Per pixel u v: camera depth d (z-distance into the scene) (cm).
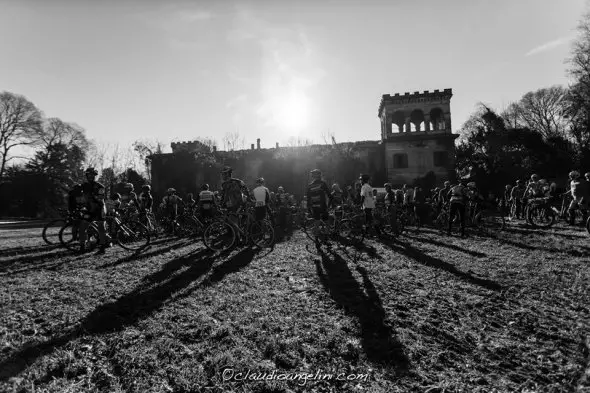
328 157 3497
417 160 3366
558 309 418
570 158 3450
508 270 600
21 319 374
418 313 407
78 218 791
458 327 370
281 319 382
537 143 3366
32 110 4812
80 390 246
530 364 295
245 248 858
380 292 482
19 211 4597
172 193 1238
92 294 462
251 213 936
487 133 3447
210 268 629
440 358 304
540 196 1259
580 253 723
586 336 340
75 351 302
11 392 240
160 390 248
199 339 333
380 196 1775
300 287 509
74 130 5241
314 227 862
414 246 873
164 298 450
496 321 387
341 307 426
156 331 344
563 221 1344
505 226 1189
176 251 817
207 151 3847
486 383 267
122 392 244
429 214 1599
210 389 252
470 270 604
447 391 254
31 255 747
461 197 1059
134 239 858
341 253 790
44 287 494
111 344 315
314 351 310
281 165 3634
